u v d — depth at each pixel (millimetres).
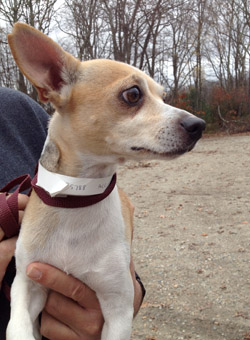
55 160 305
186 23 4496
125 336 308
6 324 321
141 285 393
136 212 1218
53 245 298
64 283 287
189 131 326
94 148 310
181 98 4125
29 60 320
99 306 314
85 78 322
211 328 600
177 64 5168
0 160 364
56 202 293
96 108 314
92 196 297
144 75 353
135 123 322
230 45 5242
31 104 438
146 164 2154
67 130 310
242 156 2146
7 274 340
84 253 301
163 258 860
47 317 310
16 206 308
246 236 929
